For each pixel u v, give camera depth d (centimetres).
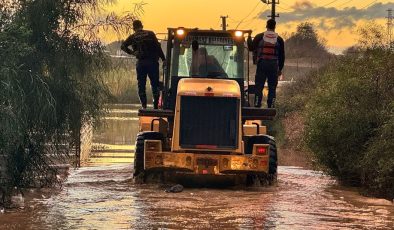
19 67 2575
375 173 3425
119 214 2531
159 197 3020
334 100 3878
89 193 3094
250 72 3797
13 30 2559
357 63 3966
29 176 2962
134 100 3734
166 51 3716
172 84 3647
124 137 6488
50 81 2928
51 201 2808
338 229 2338
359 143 3762
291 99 9206
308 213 2666
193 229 2270
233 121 3428
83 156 4881
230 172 3391
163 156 3384
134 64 3575
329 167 4009
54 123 2939
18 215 2469
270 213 2638
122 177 3794
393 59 3791
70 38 3000
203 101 3431
